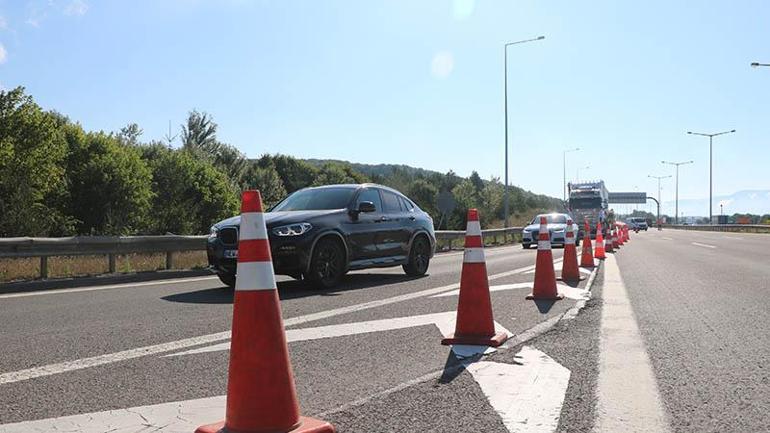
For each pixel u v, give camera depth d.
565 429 3.55
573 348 5.59
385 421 3.68
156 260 14.50
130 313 7.61
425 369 4.85
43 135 23.34
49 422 3.66
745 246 26.03
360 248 10.77
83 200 26.45
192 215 30.50
